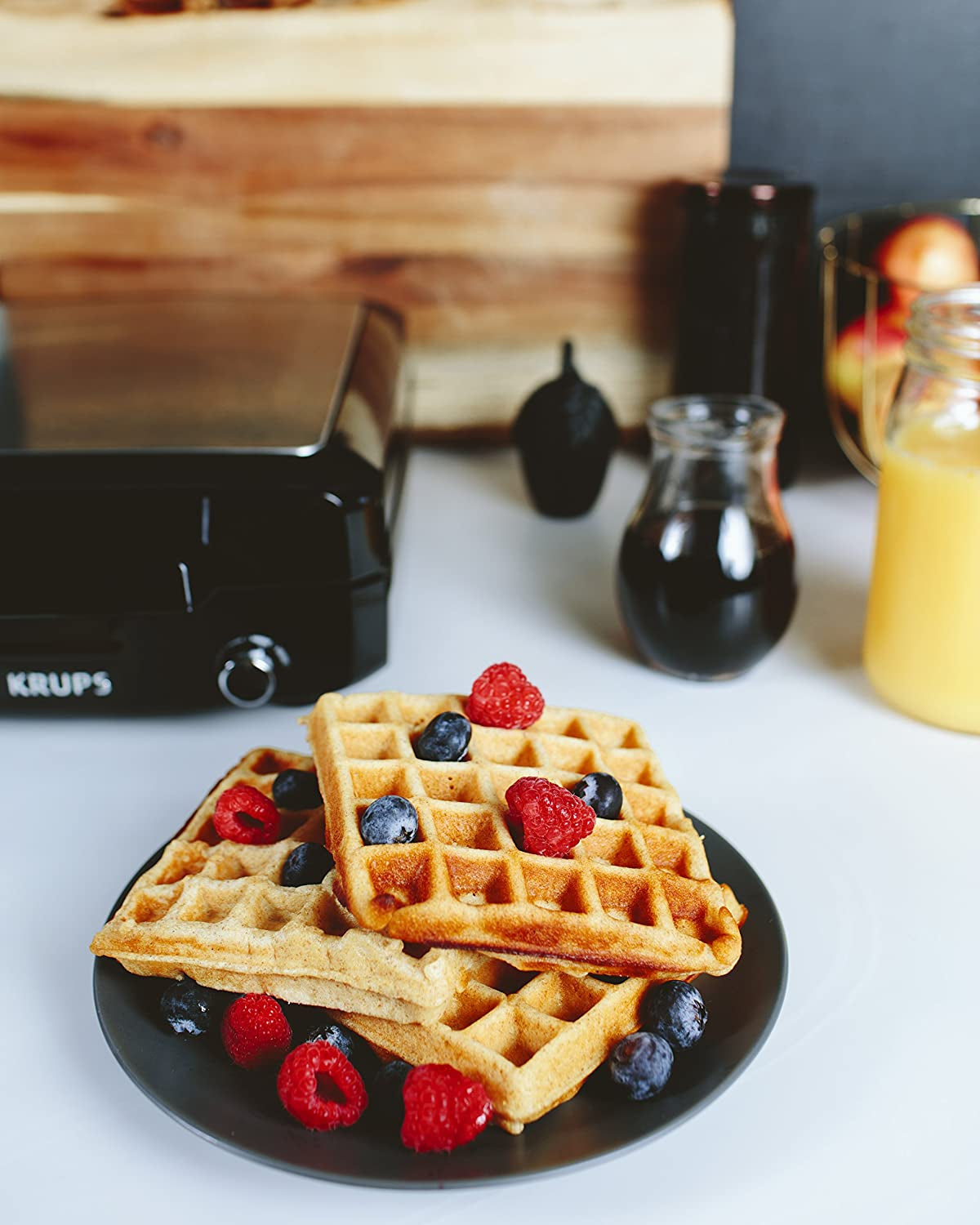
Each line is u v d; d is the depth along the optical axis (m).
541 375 1.11
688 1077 0.59
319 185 1.04
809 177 1.09
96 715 0.80
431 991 0.59
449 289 1.08
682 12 1.00
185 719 0.80
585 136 1.03
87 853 0.71
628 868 0.64
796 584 0.82
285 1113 0.58
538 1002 0.62
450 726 0.68
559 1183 0.58
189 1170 0.58
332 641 0.77
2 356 0.90
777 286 0.98
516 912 0.61
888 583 0.79
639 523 0.82
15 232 1.05
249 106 1.02
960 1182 0.58
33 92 1.01
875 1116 0.60
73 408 0.81
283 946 0.60
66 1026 0.63
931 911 0.68
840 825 0.73
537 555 0.95
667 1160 0.59
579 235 1.06
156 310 0.99
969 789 0.75
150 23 0.99
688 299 1.00
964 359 0.76
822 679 0.83
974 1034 0.63
